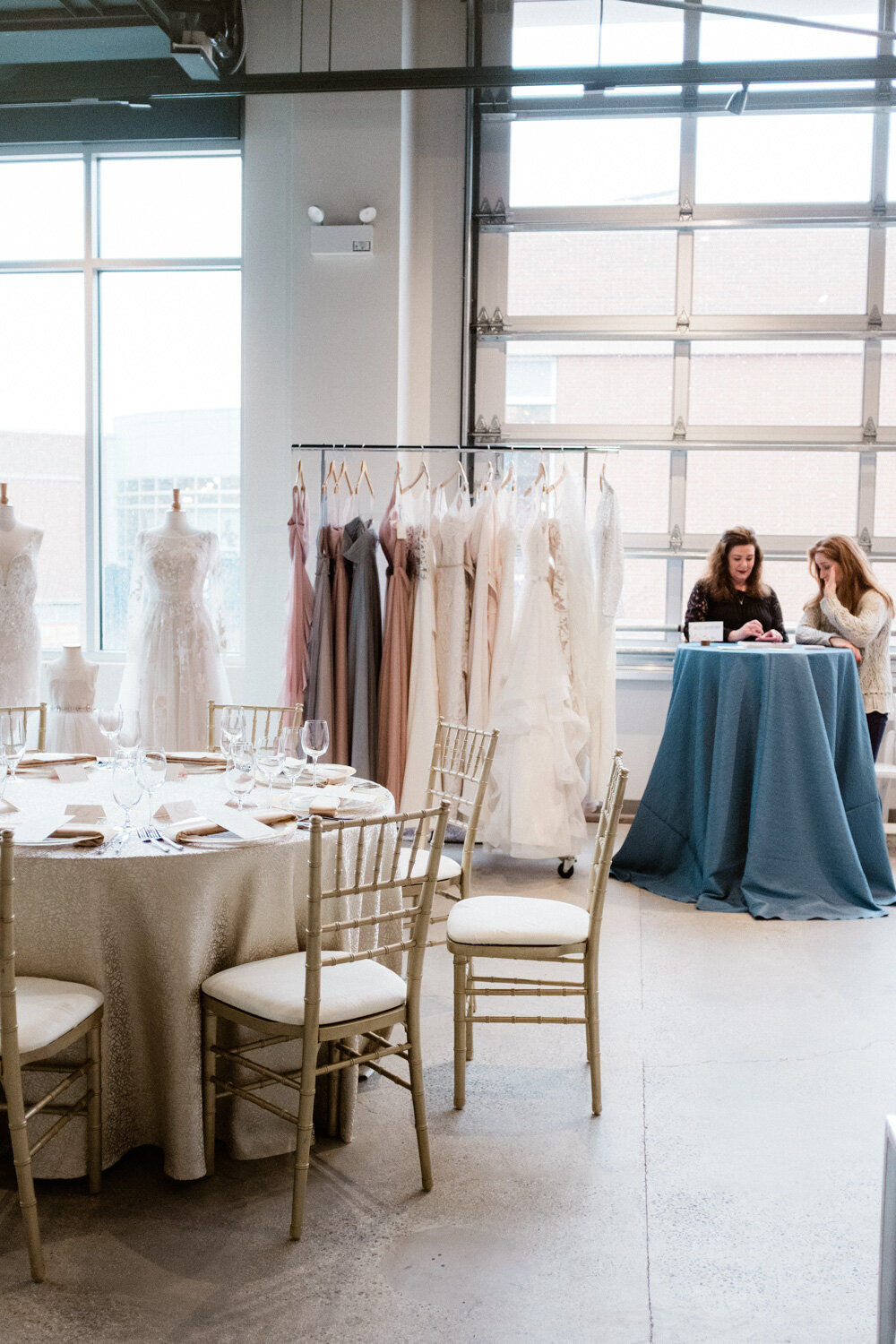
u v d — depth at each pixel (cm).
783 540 565
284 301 543
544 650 441
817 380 556
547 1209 217
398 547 459
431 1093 268
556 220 555
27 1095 222
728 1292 192
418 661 459
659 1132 249
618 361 564
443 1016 314
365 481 489
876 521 561
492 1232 209
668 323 558
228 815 246
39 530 457
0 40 496
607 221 553
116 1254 200
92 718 439
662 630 574
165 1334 178
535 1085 273
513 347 568
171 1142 222
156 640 452
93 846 222
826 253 550
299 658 472
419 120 554
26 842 221
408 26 518
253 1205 217
